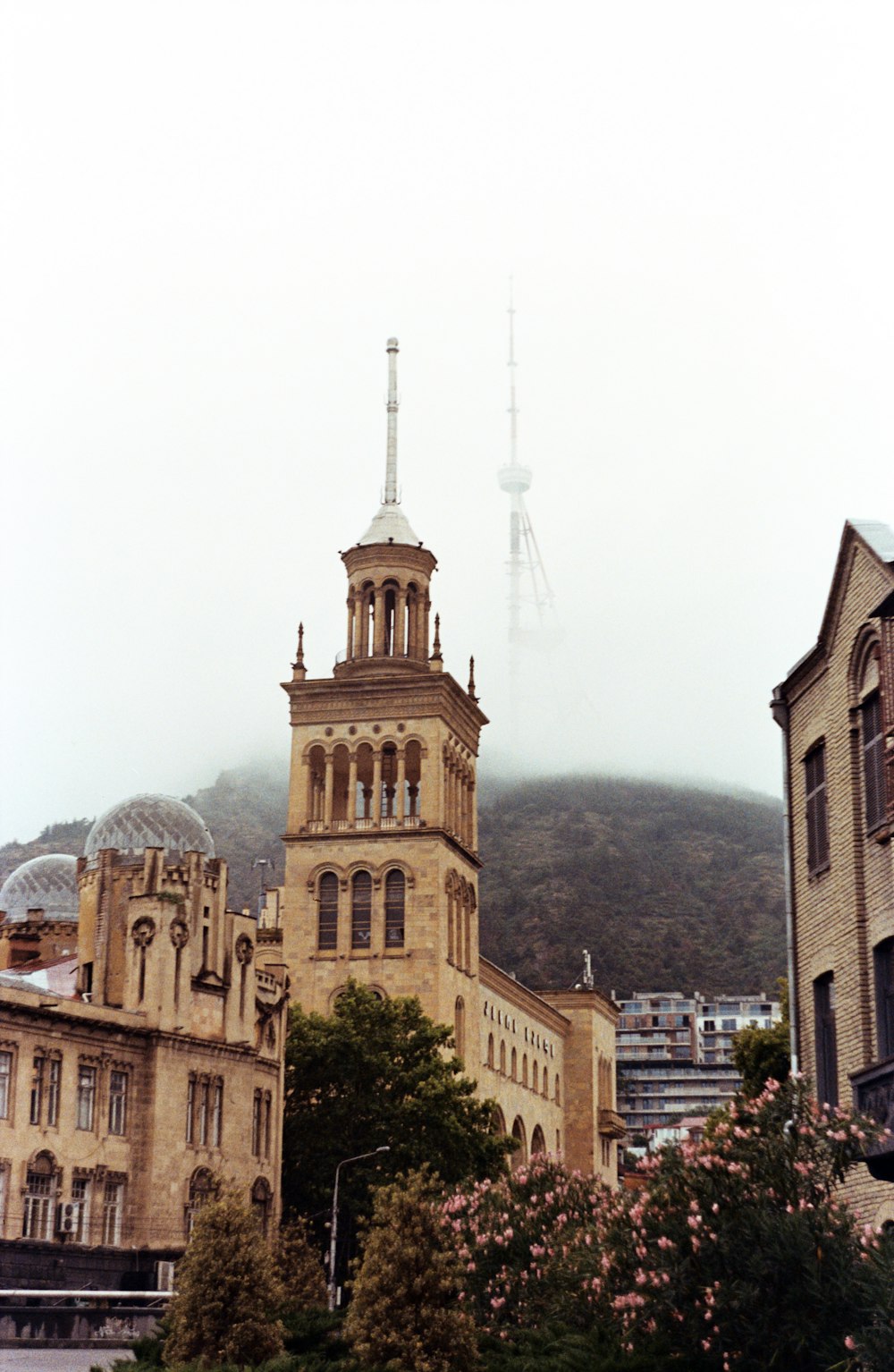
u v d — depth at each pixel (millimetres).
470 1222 53688
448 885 130375
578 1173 56938
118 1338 70312
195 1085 91125
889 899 36500
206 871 94812
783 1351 33219
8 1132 79438
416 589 138750
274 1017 99250
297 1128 103375
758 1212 34156
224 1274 47219
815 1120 35938
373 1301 43531
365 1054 103938
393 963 126312
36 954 116000
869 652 37781
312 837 130000
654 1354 36875
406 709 131875
